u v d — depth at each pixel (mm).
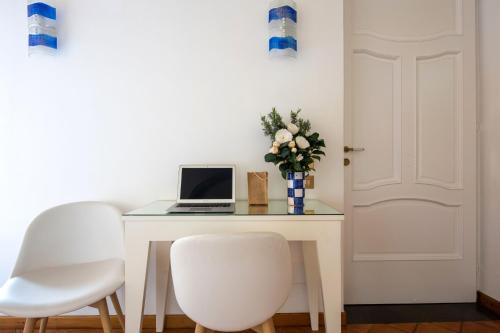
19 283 1156
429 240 1804
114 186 1596
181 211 1229
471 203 1803
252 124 1606
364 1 1781
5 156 1578
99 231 1417
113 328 1589
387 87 1798
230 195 1438
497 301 1705
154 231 1161
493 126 1745
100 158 1591
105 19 1578
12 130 1577
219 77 1600
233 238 846
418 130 1806
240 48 1599
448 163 1807
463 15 1794
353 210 1798
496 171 1731
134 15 1584
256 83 1604
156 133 1596
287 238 1163
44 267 1316
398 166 1803
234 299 885
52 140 1582
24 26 1571
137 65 1587
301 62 1606
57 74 1576
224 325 910
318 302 1566
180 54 1592
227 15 1594
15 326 1588
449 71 1800
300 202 1316
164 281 1537
